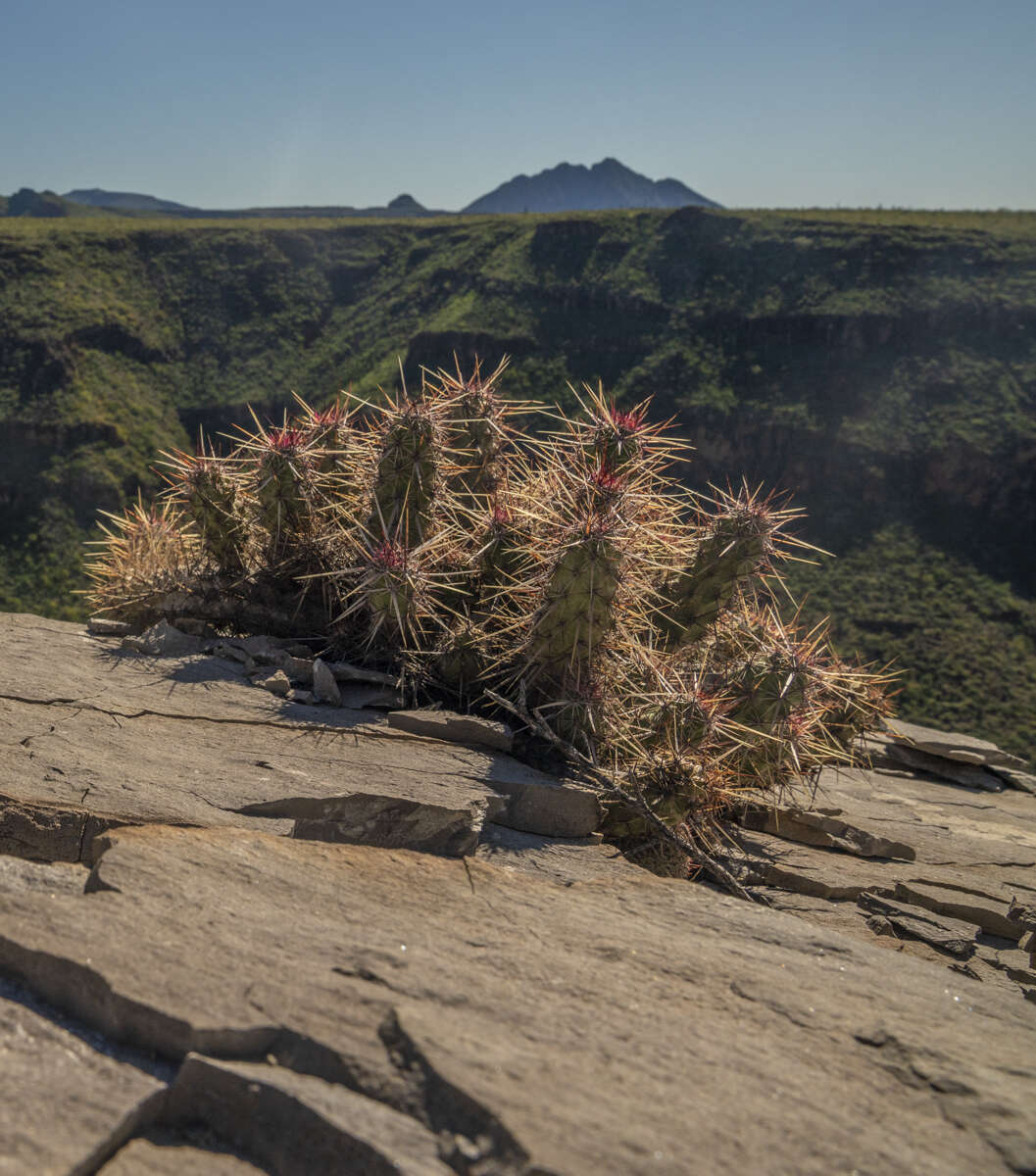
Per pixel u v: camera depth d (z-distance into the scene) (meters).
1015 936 3.75
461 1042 1.98
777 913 2.93
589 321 75.19
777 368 65.56
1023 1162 1.90
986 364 60.78
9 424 66.50
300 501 4.42
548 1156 1.70
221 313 88.31
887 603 52.38
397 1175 1.68
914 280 66.06
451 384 4.93
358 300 90.94
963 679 47.38
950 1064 2.19
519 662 4.10
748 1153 1.80
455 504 4.50
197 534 4.95
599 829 3.73
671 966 2.49
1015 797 6.14
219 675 4.23
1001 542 54.78
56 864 2.66
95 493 63.66
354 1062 1.91
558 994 2.28
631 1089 1.94
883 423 59.94
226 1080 1.86
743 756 3.99
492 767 3.60
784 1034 2.24
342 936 2.38
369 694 4.17
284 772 3.34
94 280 84.06
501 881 2.92
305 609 4.64
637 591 4.01
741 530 4.32
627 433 4.25
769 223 72.75
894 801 5.52
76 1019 2.07
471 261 85.94
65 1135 1.69
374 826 3.14
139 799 3.06
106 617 5.02
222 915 2.39
